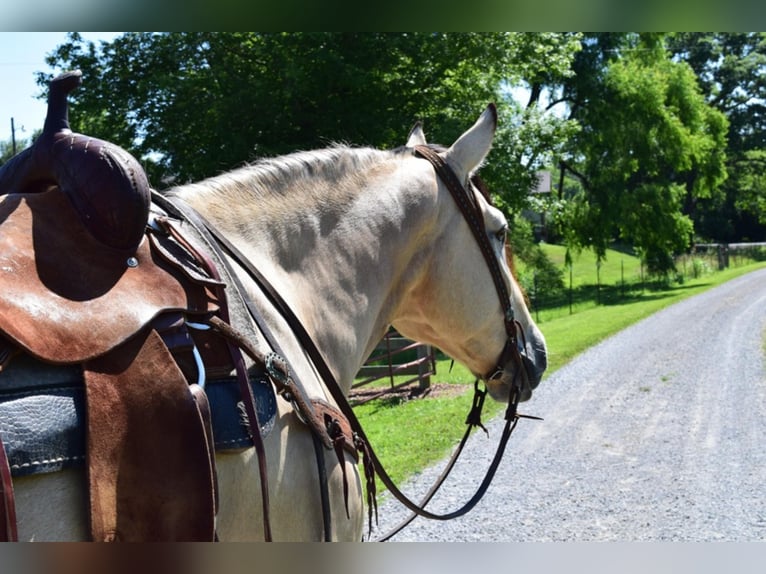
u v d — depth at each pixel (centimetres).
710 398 1025
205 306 161
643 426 884
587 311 2516
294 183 221
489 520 577
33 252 143
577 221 3284
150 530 140
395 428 895
